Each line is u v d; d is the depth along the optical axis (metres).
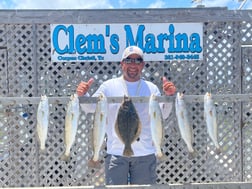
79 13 4.20
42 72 4.25
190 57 4.24
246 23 4.29
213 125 2.45
